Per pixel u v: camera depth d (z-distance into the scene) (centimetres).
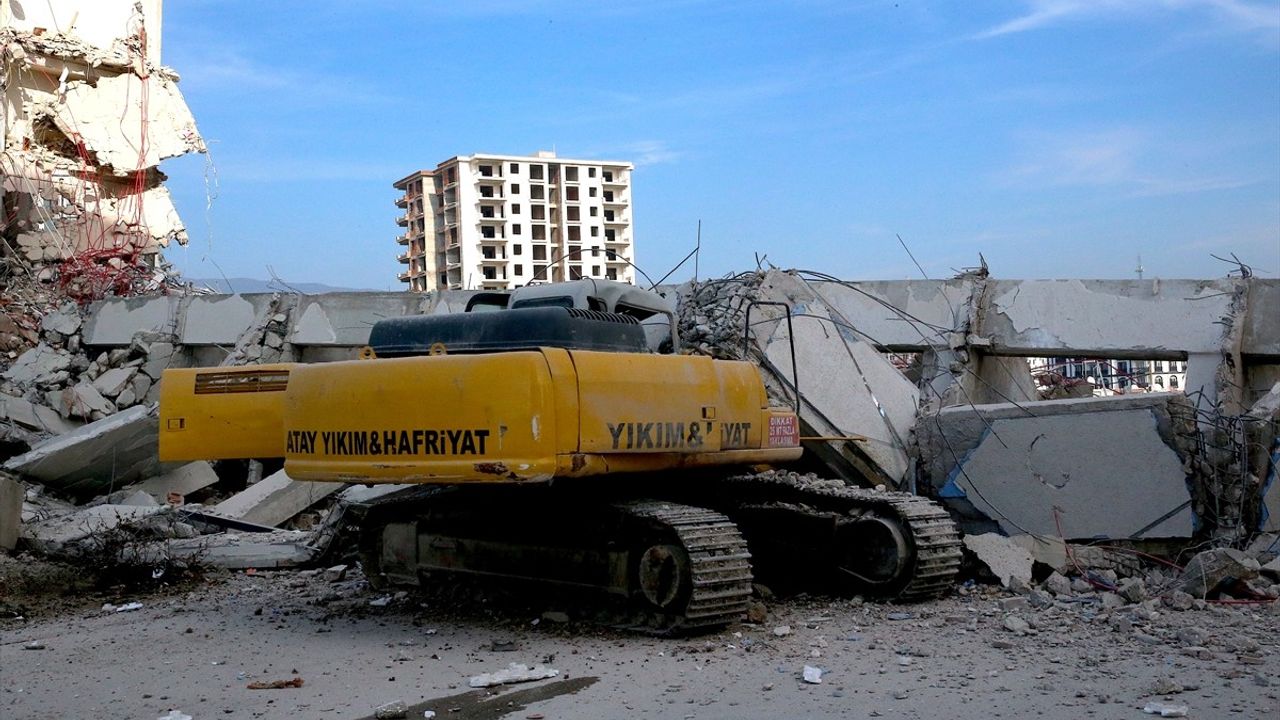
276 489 1520
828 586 1028
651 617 871
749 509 1024
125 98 2538
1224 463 1062
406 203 10006
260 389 1015
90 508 1454
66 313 2191
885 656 772
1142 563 1062
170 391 1025
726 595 834
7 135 2408
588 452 821
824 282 1655
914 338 1600
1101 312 1492
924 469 1185
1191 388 1399
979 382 1595
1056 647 786
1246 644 770
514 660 791
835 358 1300
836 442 1228
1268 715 604
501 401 803
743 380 956
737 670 741
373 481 859
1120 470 1080
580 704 665
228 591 1117
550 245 9694
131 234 2514
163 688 728
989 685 683
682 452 889
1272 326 1393
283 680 738
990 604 952
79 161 2512
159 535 1310
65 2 2477
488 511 973
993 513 1134
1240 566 930
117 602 1070
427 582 1049
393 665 782
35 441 1900
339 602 1045
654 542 866
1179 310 1439
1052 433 1112
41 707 688
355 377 880
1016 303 1559
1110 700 640
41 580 1120
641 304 1002
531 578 943
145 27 2583
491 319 872
